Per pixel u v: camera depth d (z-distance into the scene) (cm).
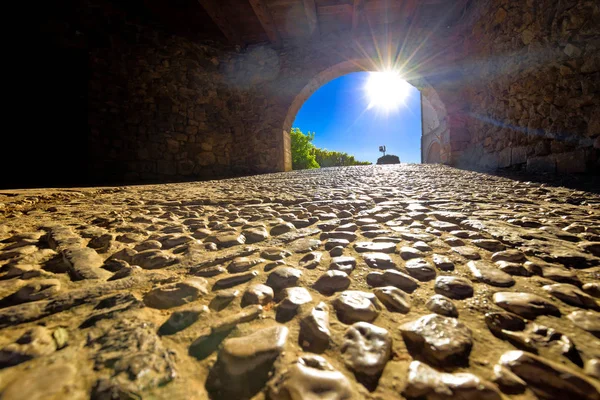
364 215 200
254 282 96
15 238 151
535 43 462
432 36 809
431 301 81
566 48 396
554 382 54
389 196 284
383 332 67
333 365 58
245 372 57
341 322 72
